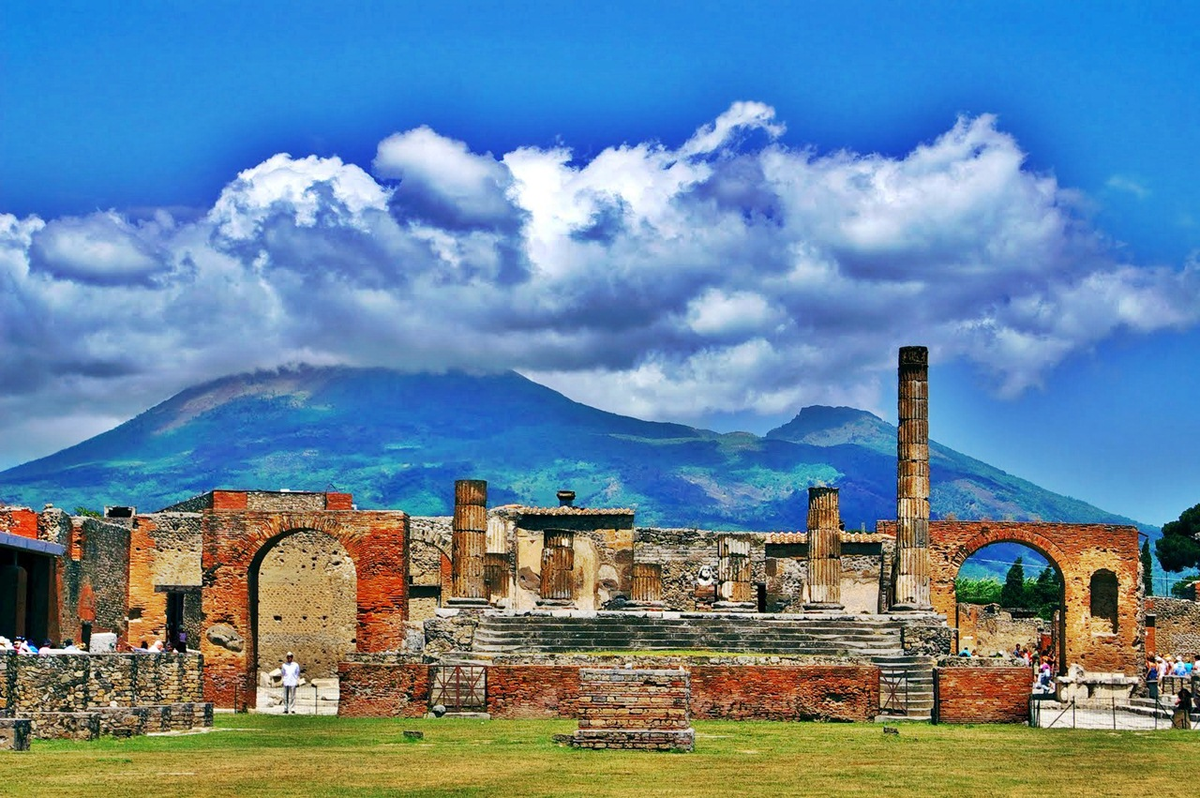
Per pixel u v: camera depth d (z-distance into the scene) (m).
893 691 58.03
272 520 65.00
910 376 74.12
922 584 73.06
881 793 34.75
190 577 79.62
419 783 34.88
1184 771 39.91
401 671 56.72
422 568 85.19
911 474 73.56
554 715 54.69
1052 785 36.75
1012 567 134.88
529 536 86.75
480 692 57.03
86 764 37.09
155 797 32.28
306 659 81.19
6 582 63.03
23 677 43.34
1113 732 51.28
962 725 53.91
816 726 52.78
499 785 34.66
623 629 64.62
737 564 82.94
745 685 54.91
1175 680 68.00
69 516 69.31
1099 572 87.69
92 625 72.25
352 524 65.06
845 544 85.56
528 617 65.19
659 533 86.81
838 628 64.88
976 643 101.25
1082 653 87.25
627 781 35.50
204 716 49.06
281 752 41.22
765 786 35.25
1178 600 105.62
